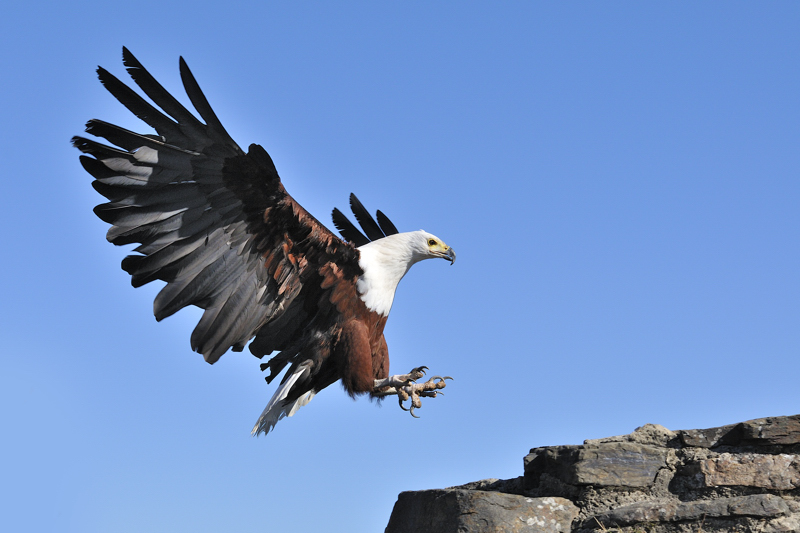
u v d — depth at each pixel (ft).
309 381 23.36
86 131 19.15
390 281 24.06
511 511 20.52
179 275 21.02
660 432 22.06
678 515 19.10
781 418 19.97
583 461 20.98
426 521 22.11
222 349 22.02
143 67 18.39
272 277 22.25
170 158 19.86
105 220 20.22
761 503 18.49
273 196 20.80
